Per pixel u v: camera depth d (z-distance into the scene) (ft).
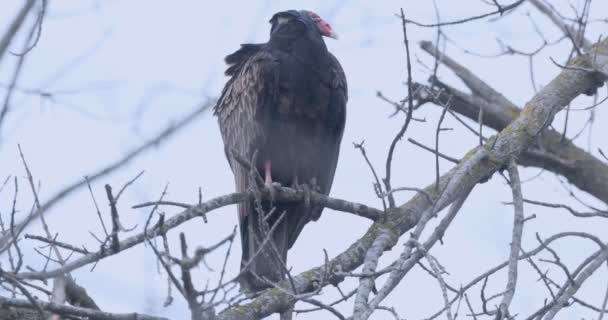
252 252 34.04
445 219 30.94
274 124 38.45
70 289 30.14
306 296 25.45
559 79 36.70
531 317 27.22
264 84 38.40
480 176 33.35
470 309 25.98
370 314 25.13
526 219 29.58
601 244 29.50
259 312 29.53
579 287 27.61
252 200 33.71
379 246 31.89
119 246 24.90
